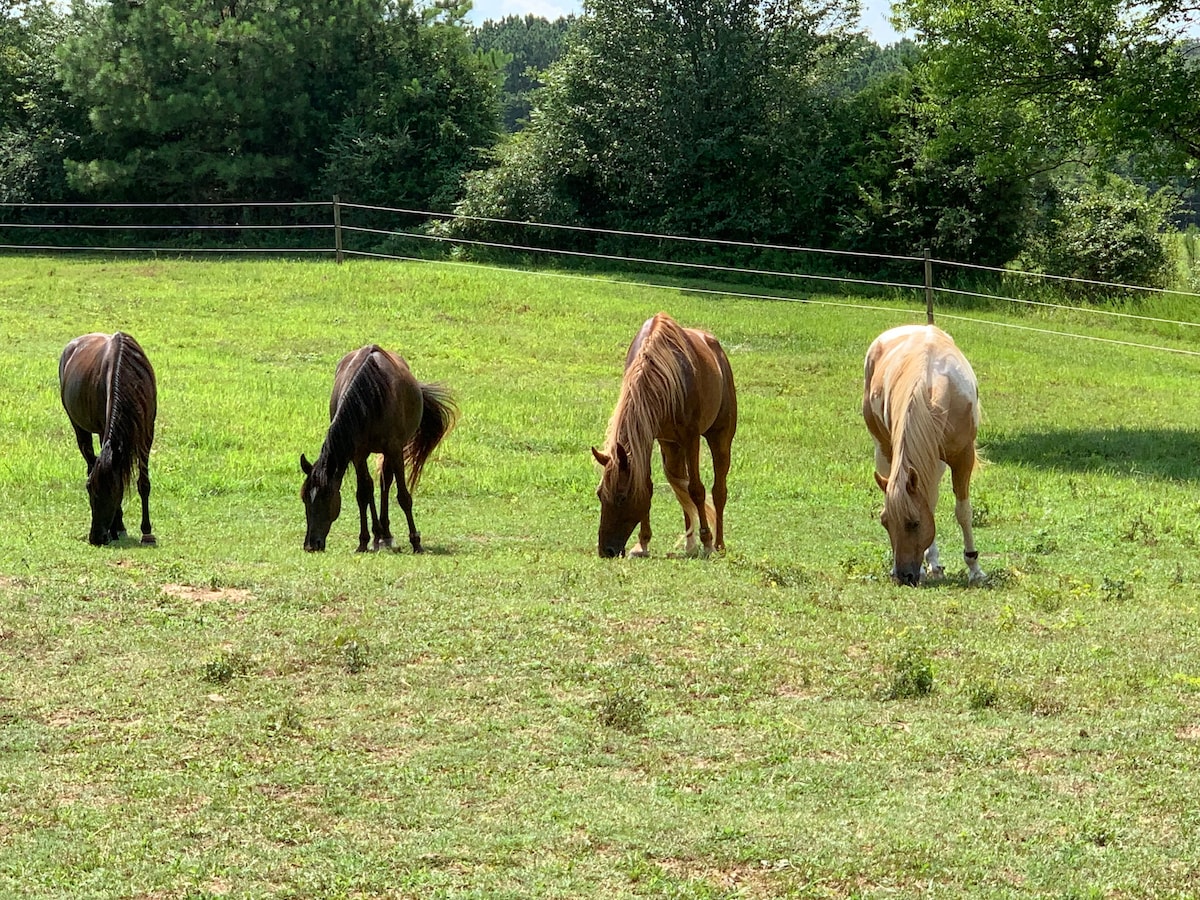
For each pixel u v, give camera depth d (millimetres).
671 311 24812
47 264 28562
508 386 18625
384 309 23594
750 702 6230
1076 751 5652
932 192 31547
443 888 4453
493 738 5734
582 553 9906
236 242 34906
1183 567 9758
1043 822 4941
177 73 34188
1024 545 10852
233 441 14586
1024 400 19188
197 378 17812
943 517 12266
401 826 4910
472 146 35844
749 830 4855
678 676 6539
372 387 9922
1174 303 27938
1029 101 18547
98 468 9422
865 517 12250
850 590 8484
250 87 33938
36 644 6801
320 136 36094
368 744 5676
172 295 24156
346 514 12055
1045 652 6992
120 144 34781
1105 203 32406
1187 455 15516
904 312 26453
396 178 35406
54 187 35281
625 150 33062
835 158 33500
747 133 32750
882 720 5996
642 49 32750
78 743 5617
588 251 34156
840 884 4520
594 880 4516
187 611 7477
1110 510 12406
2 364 17812
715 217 33406
